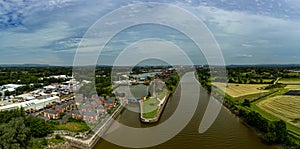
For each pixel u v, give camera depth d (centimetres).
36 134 8350
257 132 8881
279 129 8125
